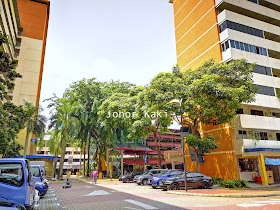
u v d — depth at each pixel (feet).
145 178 75.66
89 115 122.62
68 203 37.29
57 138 125.08
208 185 59.52
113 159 153.89
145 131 89.10
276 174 91.30
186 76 76.95
